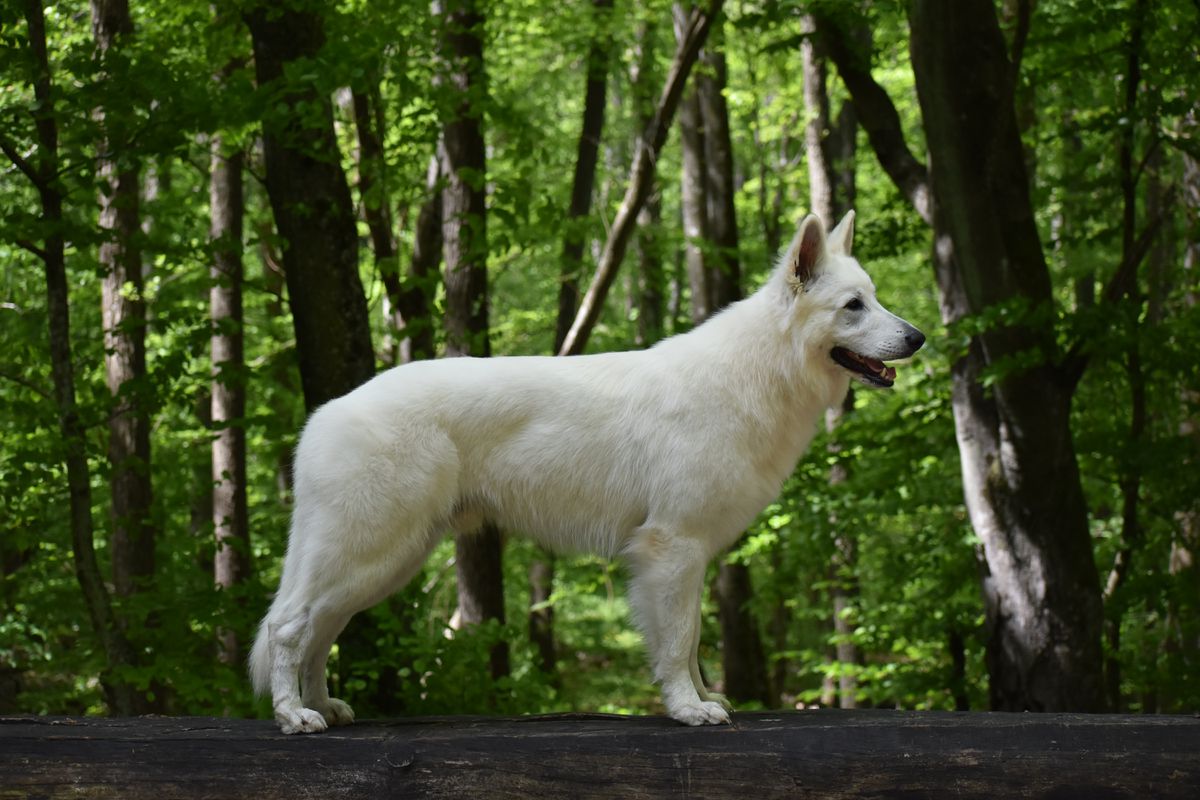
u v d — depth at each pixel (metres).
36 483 6.27
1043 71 8.02
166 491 10.52
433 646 6.18
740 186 19.75
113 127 5.87
